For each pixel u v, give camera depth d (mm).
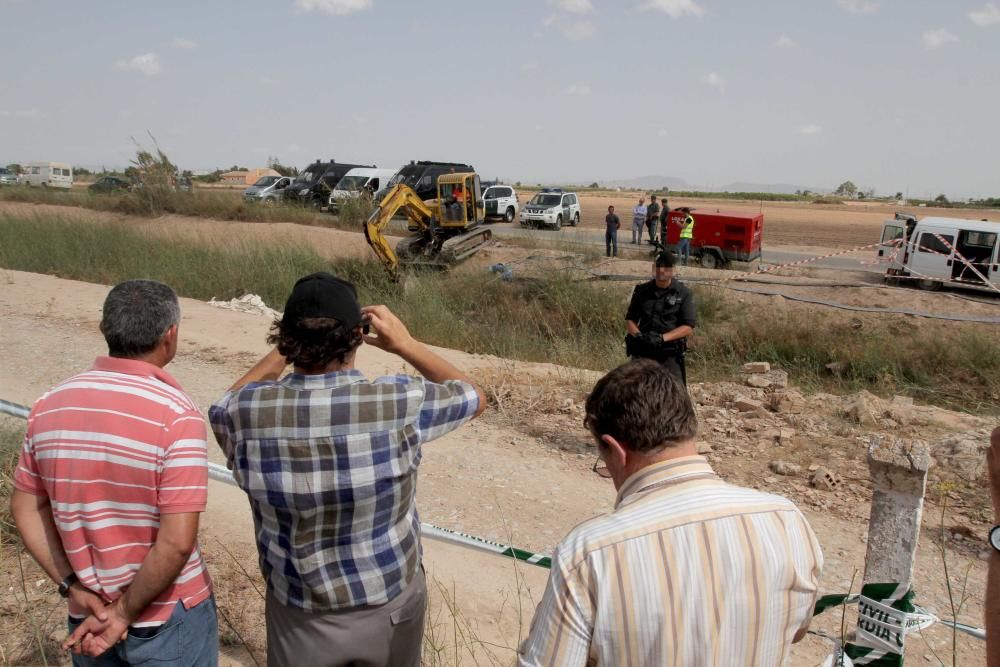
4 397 7457
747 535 1625
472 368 9297
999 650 1587
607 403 1771
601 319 15406
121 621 2221
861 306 16516
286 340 2051
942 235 18266
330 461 2006
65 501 2188
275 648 2205
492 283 17172
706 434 6887
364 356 9867
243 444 2064
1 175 56125
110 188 36781
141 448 2170
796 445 6547
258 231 26422
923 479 2369
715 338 14516
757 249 22281
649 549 1591
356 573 2082
